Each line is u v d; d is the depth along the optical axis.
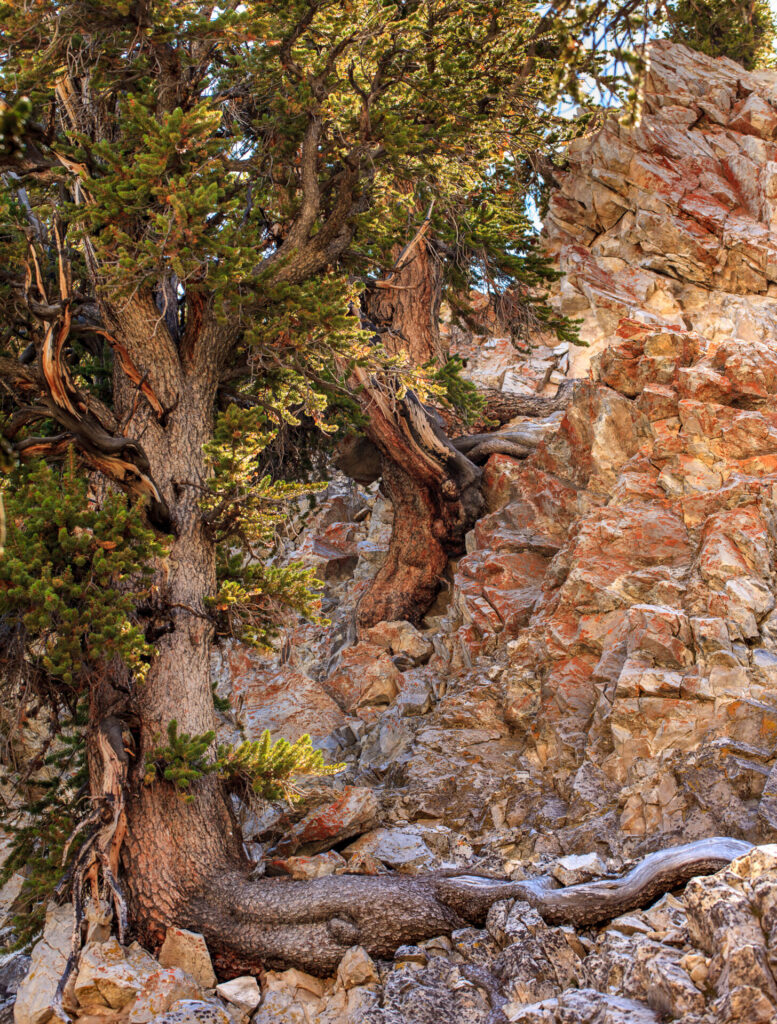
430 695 14.27
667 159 24.06
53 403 9.72
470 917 8.66
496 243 16.56
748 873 6.92
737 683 10.44
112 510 9.03
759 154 23.78
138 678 9.14
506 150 14.73
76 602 9.25
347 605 18.20
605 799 10.26
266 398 12.38
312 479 18.80
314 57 11.44
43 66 9.77
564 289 23.17
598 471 14.98
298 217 11.84
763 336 21.25
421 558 17.47
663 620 11.18
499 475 17.38
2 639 9.73
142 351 11.15
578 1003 6.73
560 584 13.73
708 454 13.46
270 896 8.98
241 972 8.73
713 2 26.36
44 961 9.23
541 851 9.92
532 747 12.02
